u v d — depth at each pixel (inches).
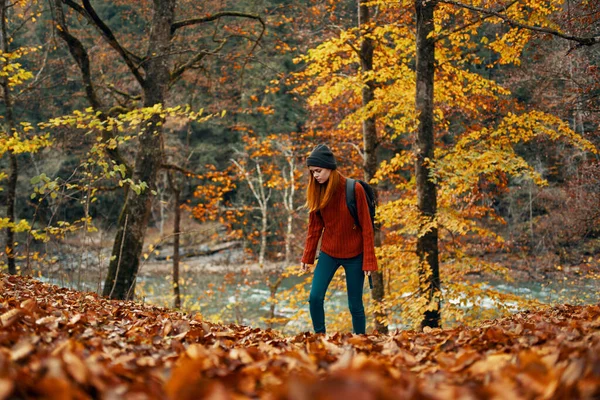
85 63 394.3
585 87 467.5
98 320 144.6
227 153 1590.8
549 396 59.7
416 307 331.3
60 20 382.6
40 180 271.6
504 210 1131.9
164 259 1358.3
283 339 151.4
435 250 352.5
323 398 54.4
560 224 833.5
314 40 503.8
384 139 460.8
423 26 350.9
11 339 89.2
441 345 121.0
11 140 312.5
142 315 185.3
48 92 724.0
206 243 1416.1
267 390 71.2
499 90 391.5
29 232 289.7
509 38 346.6
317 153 184.4
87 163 281.0
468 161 342.3
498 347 110.7
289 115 1505.9
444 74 399.9
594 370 61.1
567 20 391.9
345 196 185.9
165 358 98.9
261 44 526.9
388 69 401.4
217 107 656.4
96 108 399.9
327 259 190.5
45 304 155.1
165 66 395.2
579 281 665.0
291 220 971.3
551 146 764.0
